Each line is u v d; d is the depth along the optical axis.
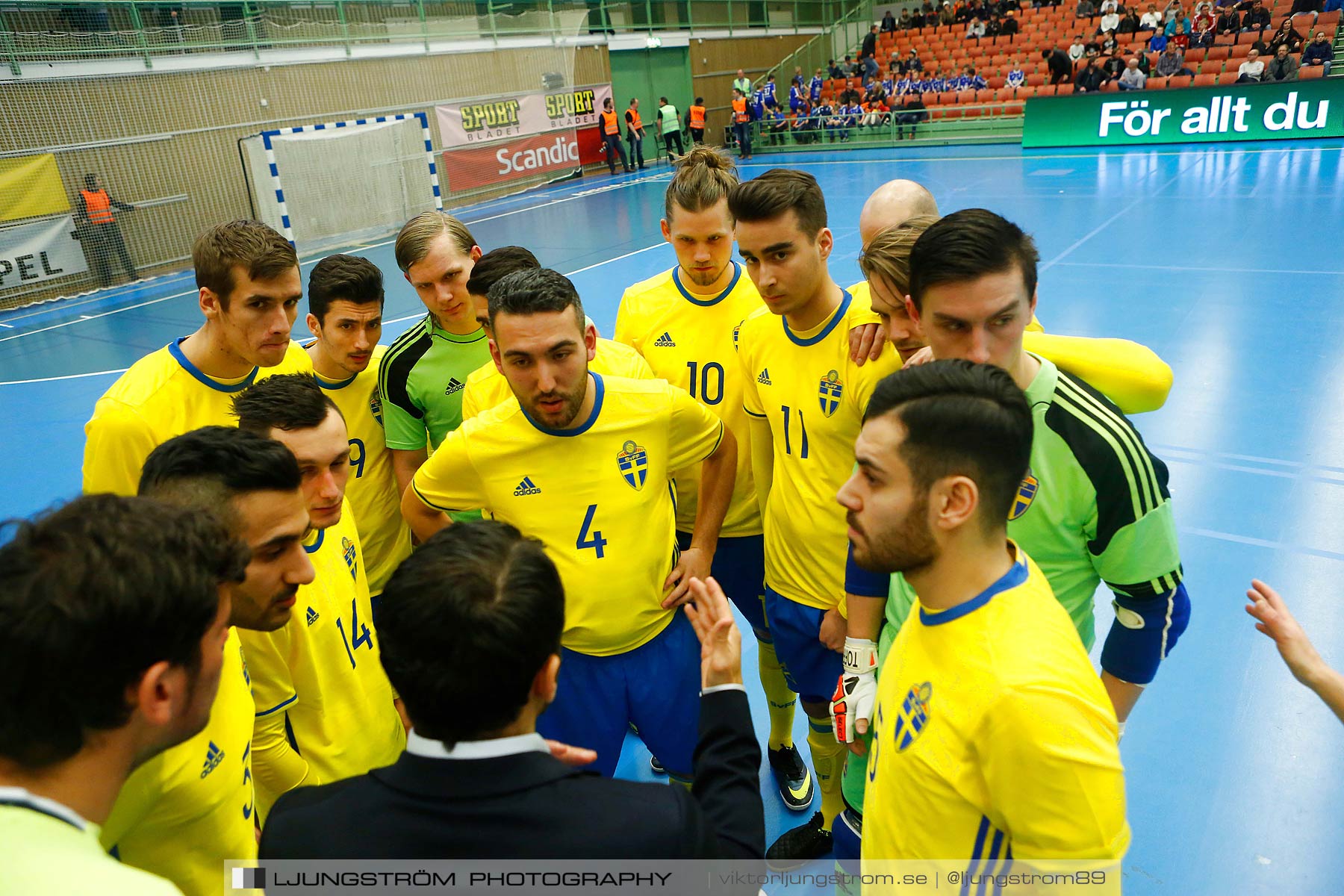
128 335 11.16
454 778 1.19
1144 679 1.95
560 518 2.36
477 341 3.25
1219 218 11.60
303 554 1.76
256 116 16.33
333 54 17.39
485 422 2.35
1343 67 18.47
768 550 2.83
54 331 11.68
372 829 1.19
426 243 3.07
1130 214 12.44
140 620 1.04
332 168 16.83
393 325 10.20
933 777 1.40
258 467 1.63
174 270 15.40
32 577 1.01
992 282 1.66
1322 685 1.69
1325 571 4.03
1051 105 19.84
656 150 25.50
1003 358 1.75
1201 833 2.73
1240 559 4.19
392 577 1.24
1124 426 1.79
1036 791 1.26
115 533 1.07
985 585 1.40
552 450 2.32
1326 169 14.39
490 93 20.70
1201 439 5.47
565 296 2.10
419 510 2.55
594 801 1.21
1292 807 2.79
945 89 22.94
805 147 23.98
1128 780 2.97
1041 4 25.20
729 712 1.55
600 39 23.27
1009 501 1.37
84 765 1.06
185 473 1.62
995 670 1.31
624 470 2.36
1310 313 7.55
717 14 26.67
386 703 2.52
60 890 0.89
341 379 3.19
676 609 2.59
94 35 13.98
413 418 3.26
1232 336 7.20
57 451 7.18
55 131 13.66
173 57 14.98
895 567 1.43
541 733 2.46
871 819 1.63
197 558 1.13
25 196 13.32
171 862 1.68
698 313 3.26
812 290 2.45
